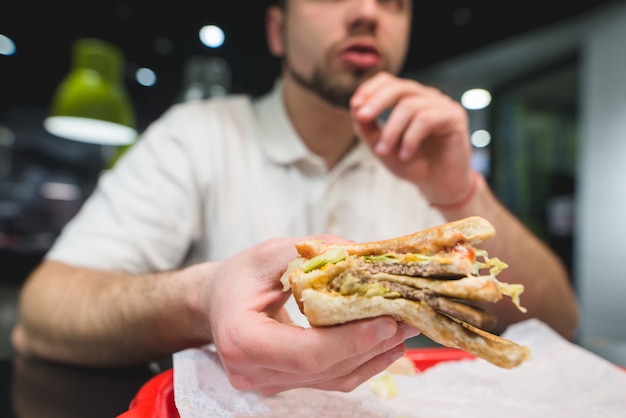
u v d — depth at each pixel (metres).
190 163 0.60
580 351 0.39
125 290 0.40
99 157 1.82
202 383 0.29
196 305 0.31
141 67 1.56
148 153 0.62
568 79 1.65
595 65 1.45
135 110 1.75
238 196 0.61
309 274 0.24
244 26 1.31
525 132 1.75
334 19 0.55
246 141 0.64
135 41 1.42
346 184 0.64
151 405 0.27
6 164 1.75
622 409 0.32
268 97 0.72
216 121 0.64
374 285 0.23
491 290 0.21
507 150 1.78
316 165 0.61
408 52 1.43
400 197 0.67
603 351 0.53
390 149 0.49
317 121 0.63
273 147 0.62
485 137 1.87
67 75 1.53
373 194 0.65
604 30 1.41
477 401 0.34
